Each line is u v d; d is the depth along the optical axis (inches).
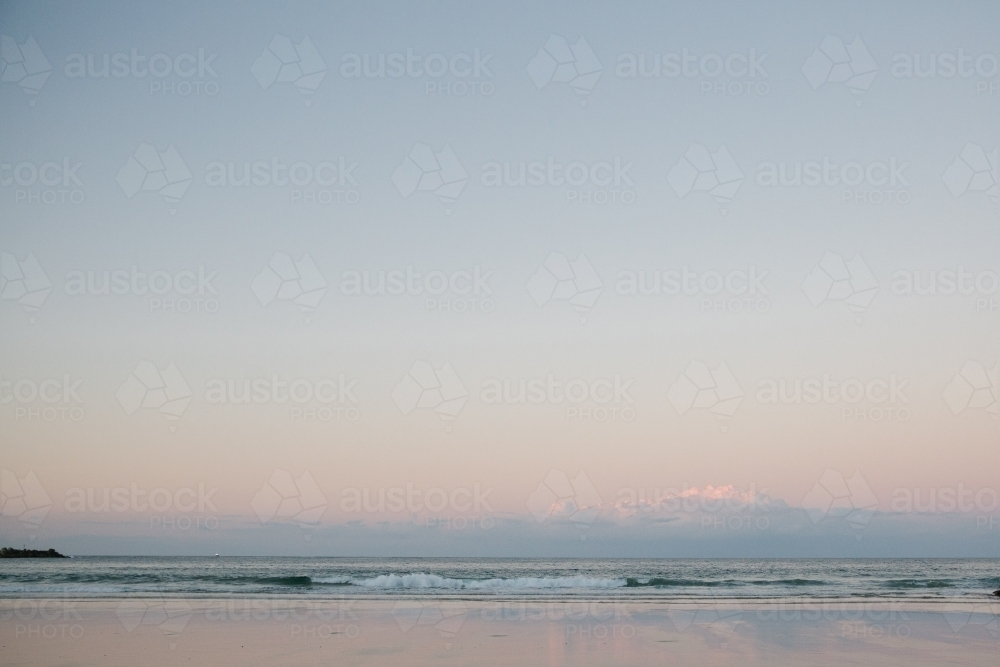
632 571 1466.5
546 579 952.3
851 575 1280.8
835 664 350.6
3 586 867.4
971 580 1053.2
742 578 1084.5
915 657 371.9
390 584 929.5
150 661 344.8
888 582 1020.5
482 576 1298.0
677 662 353.1
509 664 343.0
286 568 1455.5
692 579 1044.5
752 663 351.6
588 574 1342.3
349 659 353.7
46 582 955.3
